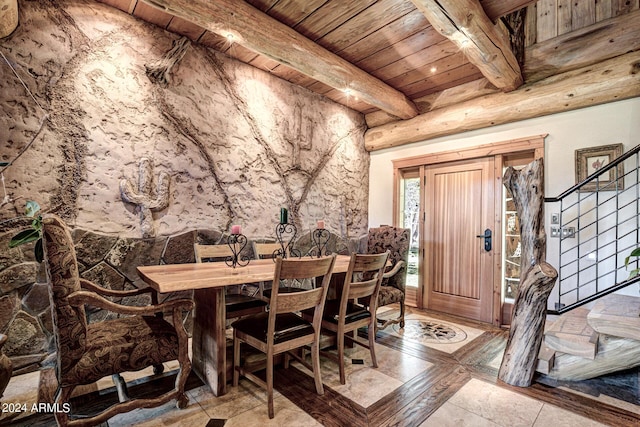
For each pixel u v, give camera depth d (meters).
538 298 2.08
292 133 3.72
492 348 2.73
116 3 2.42
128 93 2.54
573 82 2.89
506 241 3.57
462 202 3.82
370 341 2.33
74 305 1.38
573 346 2.12
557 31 3.02
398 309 4.11
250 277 1.89
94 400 1.80
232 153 3.18
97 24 2.40
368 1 2.31
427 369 2.31
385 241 3.56
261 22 2.40
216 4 2.18
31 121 2.14
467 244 3.76
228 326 3.03
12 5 1.82
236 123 3.21
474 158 3.72
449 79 3.55
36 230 1.84
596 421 1.71
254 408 1.78
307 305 1.87
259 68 3.39
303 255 3.81
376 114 4.55
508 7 2.19
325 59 2.86
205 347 2.04
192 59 2.90
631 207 2.70
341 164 4.34
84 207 2.34
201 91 2.96
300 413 1.73
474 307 3.66
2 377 1.58
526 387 2.06
